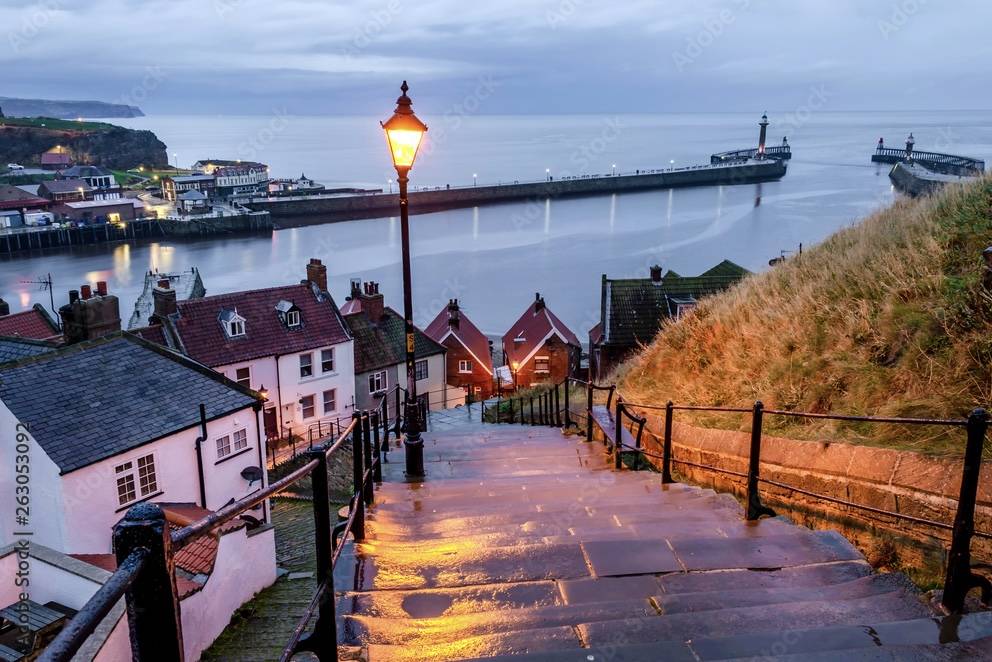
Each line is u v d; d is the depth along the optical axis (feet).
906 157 480.64
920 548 17.30
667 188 489.26
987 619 12.40
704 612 13.30
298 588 43.98
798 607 13.39
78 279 262.06
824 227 291.99
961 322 23.70
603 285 108.58
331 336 109.50
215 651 35.81
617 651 11.79
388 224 373.20
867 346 26.99
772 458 23.50
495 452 38.32
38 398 54.39
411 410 32.27
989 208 30.14
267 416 103.50
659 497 23.70
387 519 22.26
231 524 40.11
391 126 30.53
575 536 18.84
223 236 361.92
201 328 99.91
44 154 565.12
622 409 31.45
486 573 16.31
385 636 13.21
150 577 5.71
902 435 20.74
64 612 35.19
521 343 144.05
